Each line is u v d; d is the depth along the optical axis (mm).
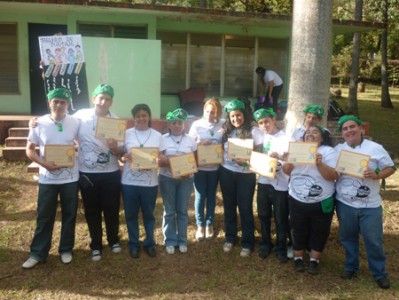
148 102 8945
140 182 4398
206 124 4750
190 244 4945
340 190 4062
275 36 10773
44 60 7684
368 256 4113
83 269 4387
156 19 9750
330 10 5223
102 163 4281
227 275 4371
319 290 4098
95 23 9500
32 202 5984
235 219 4828
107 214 4527
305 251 4848
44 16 9578
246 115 4543
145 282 4227
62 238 4426
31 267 4355
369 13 17375
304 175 4102
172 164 4391
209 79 10664
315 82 5273
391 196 6637
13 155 7449
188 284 4207
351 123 3926
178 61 10414
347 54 26359
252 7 17406
